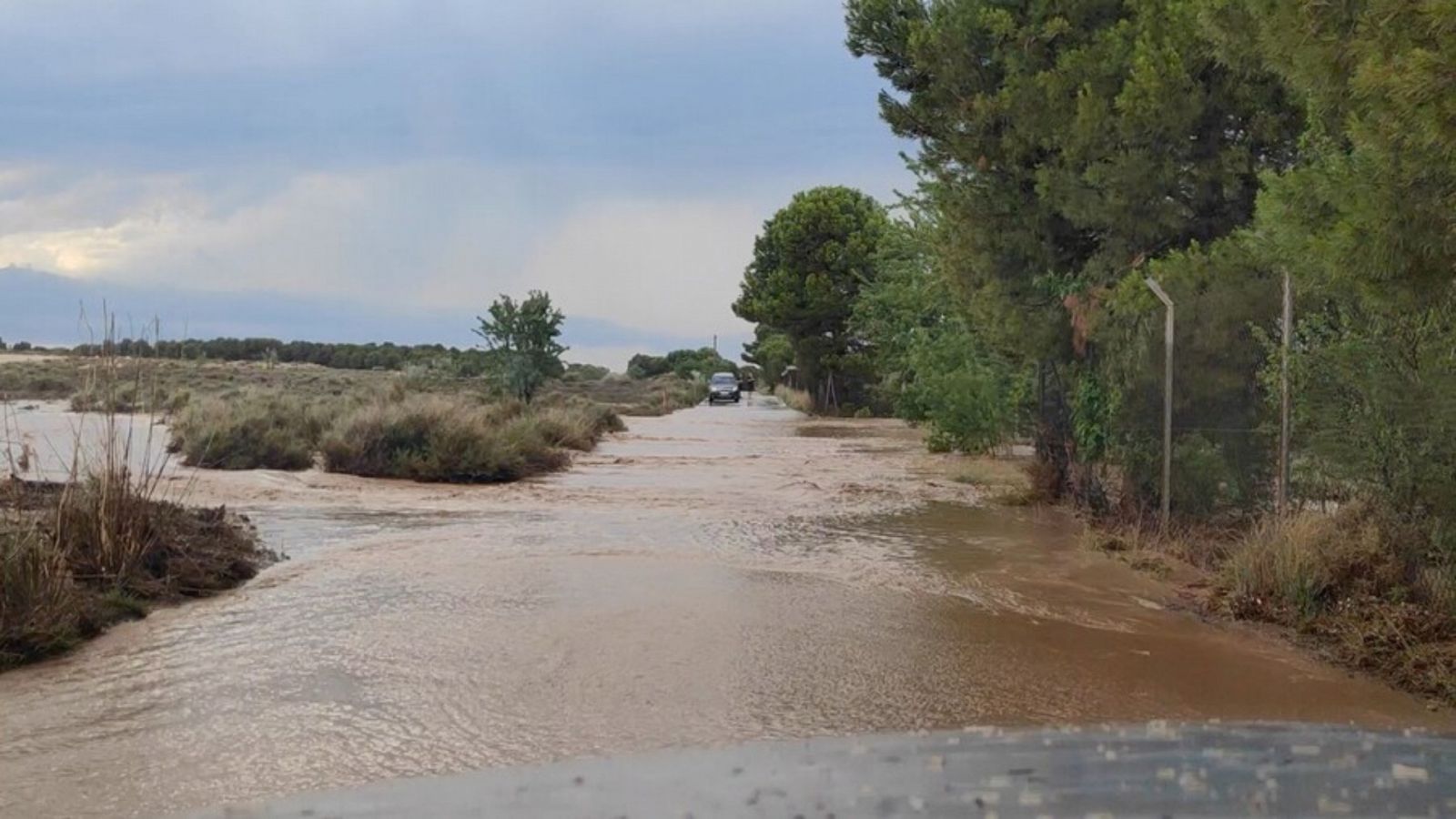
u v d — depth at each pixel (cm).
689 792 432
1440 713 576
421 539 1102
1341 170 648
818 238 5150
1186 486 1127
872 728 534
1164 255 1318
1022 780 439
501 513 1322
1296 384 907
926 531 1209
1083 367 1365
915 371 2578
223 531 969
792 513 1358
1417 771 450
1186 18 1255
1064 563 1012
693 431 3341
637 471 1953
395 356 7481
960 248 1614
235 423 1820
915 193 2717
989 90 1497
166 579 830
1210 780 436
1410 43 542
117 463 924
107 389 1055
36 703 568
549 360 3188
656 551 1039
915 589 887
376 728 528
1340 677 647
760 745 500
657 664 645
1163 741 505
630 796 429
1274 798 411
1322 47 630
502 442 1828
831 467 2050
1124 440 1217
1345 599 768
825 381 5094
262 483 1556
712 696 586
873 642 709
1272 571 818
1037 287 1494
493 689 593
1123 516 1205
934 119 1596
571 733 522
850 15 1642
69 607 703
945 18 1509
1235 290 1072
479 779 454
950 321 2322
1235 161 1253
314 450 1962
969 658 675
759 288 5875
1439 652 656
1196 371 1107
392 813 414
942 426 2212
